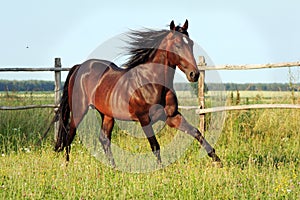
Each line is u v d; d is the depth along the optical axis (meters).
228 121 13.21
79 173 8.77
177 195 7.58
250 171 8.90
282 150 11.50
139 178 8.59
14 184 7.79
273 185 7.88
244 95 14.46
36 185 7.94
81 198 7.26
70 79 11.15
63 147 10.98
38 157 10.16
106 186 7.97
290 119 13.41
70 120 11.01
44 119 13.65
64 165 9.50
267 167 9.55
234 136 12.57
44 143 12.35
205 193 7.60
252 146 11.80
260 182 8.22
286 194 7.50
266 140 12.43
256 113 13.73
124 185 8.19
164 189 7.79
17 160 9.93
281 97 13.78
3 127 13.14
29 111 13.75
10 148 11.52
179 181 8.05
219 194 7.55
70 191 7.60
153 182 8.12
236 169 9.13
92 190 7.64
